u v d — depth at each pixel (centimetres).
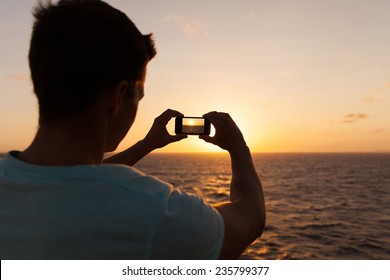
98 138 101
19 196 95
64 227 91
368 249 1991
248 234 103
